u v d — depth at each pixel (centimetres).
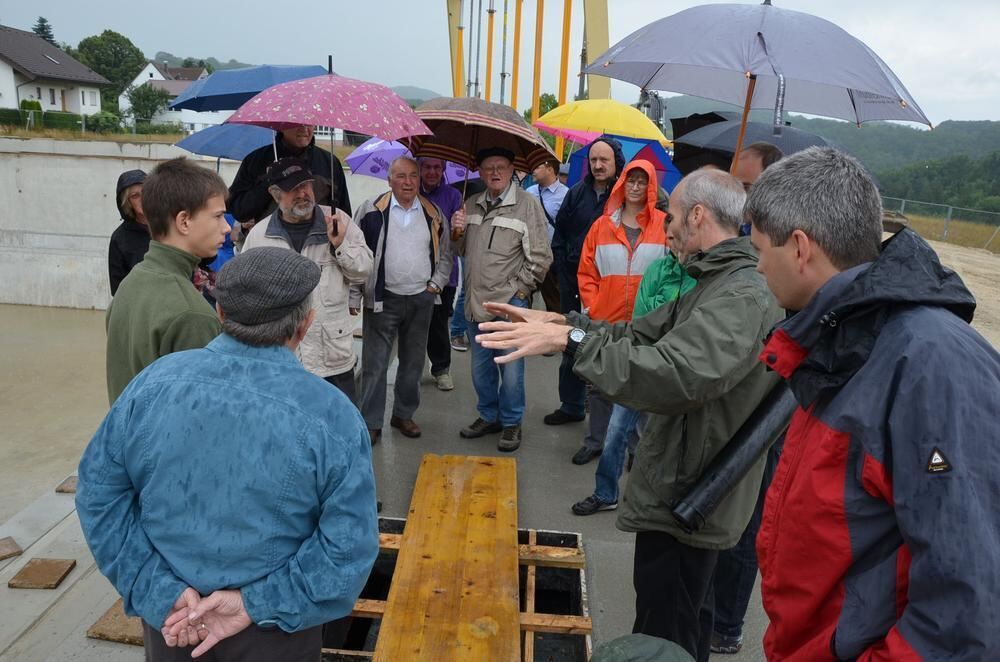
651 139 670
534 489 381
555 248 486
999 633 101
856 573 121
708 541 203
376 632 290
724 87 339
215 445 145
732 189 201
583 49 1100
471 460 360
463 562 272
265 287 149
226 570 147
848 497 120
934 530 105
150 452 146
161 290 197
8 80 4634
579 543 309
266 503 146
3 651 262
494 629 237
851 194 127
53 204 1628
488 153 401
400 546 284
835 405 122
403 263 407
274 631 152
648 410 185
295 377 153
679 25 263
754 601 304
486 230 407
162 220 201
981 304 1370
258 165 432
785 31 247
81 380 966
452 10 1188
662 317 219
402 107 325
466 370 577
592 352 183
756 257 195
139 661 256
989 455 106
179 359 154
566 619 249
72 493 400
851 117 304
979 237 2347
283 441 146
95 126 3331
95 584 306
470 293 417
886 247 123
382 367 421
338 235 335
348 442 153
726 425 194
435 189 483
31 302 1355
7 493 614
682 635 213
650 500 207
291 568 149
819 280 131
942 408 108
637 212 373
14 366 1018
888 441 114
